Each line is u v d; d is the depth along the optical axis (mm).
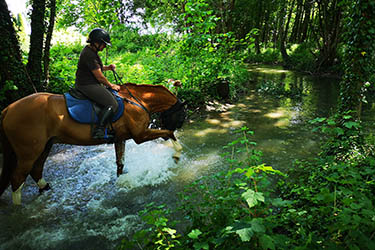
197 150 5766
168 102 4773
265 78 16516
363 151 4203
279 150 5711
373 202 2396
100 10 9383
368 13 4258
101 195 4129
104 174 4770
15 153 3590
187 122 7648
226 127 7262
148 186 4371
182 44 9469
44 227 3404
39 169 4012
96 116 3748
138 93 4539
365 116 7875
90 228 3389
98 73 3666
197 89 9625
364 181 2854
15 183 3641
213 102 9461
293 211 2332
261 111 8867
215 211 2629
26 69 6980
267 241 1688
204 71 9781
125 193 4184
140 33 16438
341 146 4316
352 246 1783
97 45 3707
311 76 17750
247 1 21531
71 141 3812
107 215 3646
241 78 12836
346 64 4637
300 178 4043
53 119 3570
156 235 2406
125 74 9500
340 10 17609
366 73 4473
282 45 25156
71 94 3760
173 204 3846
